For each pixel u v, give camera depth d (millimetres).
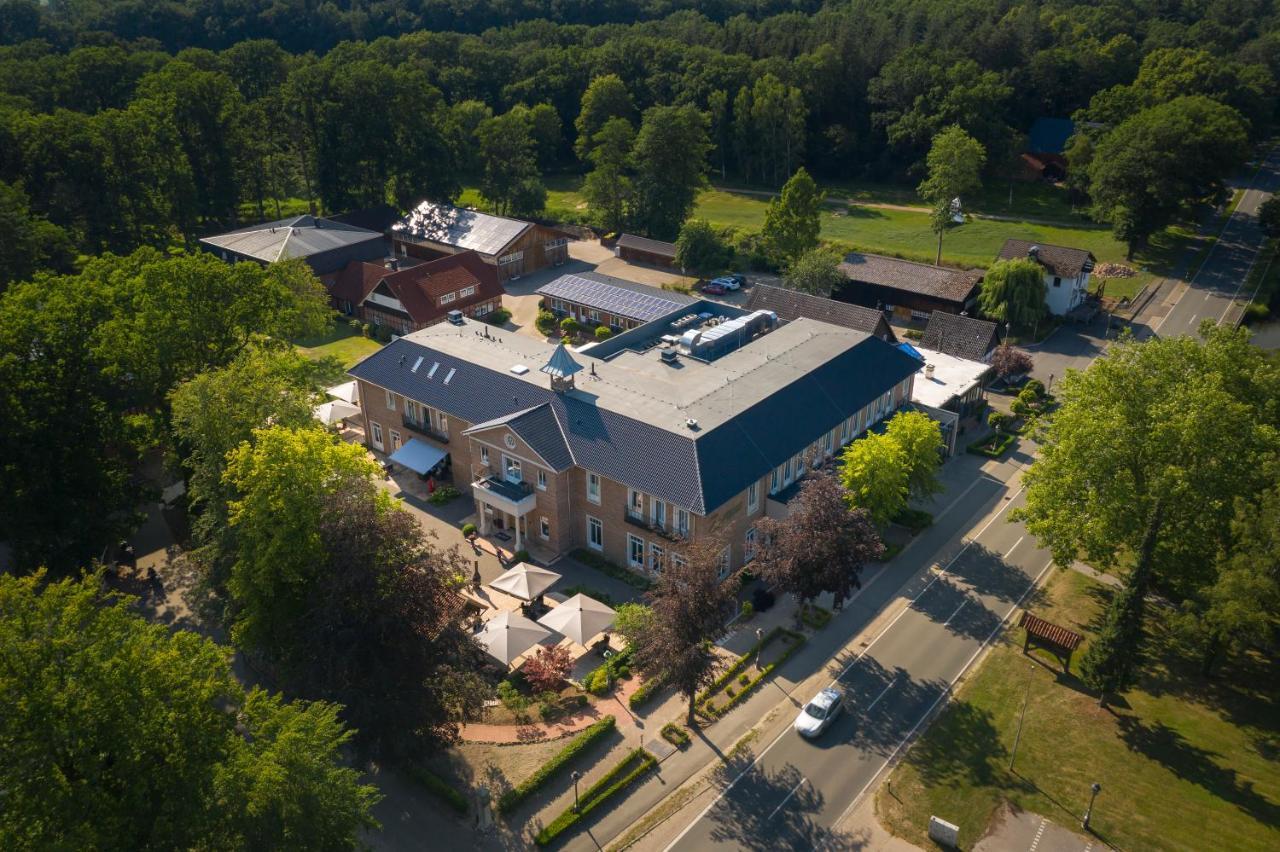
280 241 130875
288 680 53312
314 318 105688
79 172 126938
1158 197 132000
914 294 119688
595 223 163375
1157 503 52656
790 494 74500
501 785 52906
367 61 158125
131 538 77938
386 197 167875
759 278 139375
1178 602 67500
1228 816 49719
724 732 57062
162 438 77188
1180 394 60031
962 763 54062
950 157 137750
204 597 62688
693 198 159250
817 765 54344
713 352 88375
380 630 50438
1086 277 120625
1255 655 62312
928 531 77812
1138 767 53156
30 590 41281
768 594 68750
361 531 51375
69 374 69062
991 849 48406
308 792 40125
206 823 38750
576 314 122188
